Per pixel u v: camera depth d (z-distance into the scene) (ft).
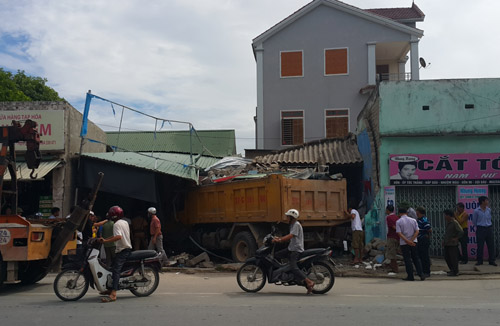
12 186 33.50
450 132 47.09
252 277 30.27
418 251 37.65
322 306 24.59
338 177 47.75
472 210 46.14
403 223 36.29
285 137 88.74
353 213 44.47
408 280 35.91
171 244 56.03
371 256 44.62
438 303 25.61
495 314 22.41
